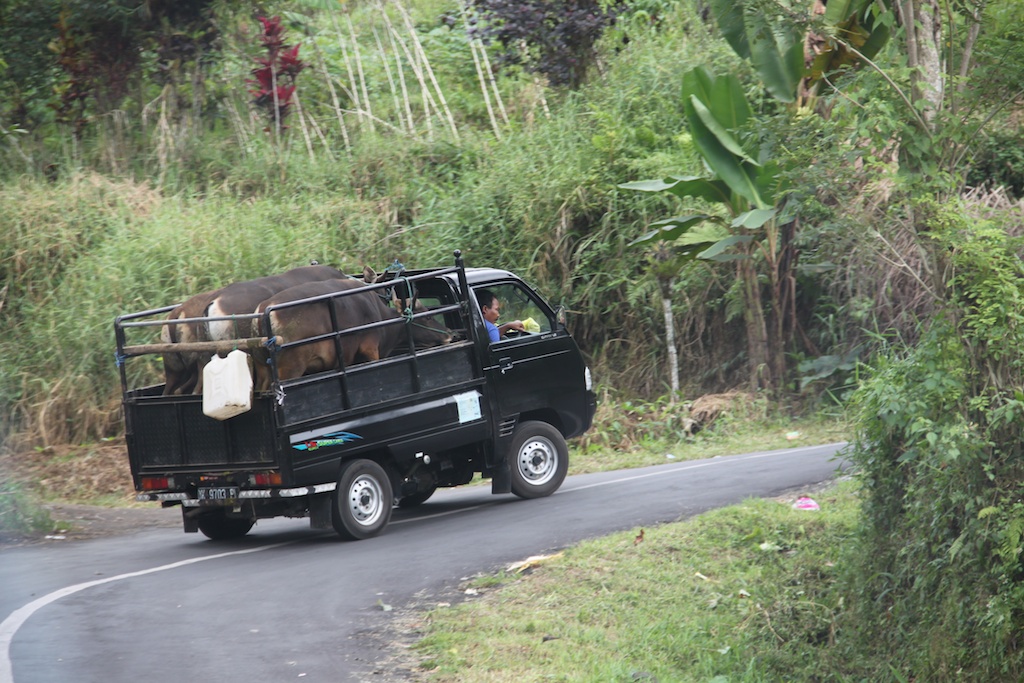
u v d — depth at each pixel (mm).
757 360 29297
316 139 39031
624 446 27688
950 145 13383
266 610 14227
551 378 21656
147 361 28719
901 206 13359
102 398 28969
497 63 38906
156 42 36969
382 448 18969
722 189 27844
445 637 12852
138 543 19859
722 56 36094
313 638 13016
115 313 28875
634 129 33594
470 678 11688
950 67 13516
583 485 22562
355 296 18859
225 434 18188
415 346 20016
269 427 17719
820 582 15055
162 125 36688
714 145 26844
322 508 18453
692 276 30734
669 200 30922
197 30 37406
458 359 20156
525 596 14594
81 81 36812
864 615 13586
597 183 31734
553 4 36125
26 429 28562
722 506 18781
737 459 24188
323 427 18125
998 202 24578
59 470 26328
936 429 12250
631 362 31500
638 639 13320
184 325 18609
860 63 14586
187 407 18500
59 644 12820
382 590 15055
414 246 32438
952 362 12422
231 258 30047
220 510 19625
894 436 14016
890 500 14055
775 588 14914
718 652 13258
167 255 29922
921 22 13641
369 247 32250
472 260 31984
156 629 13430
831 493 18766
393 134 38500
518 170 32938
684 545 16391
